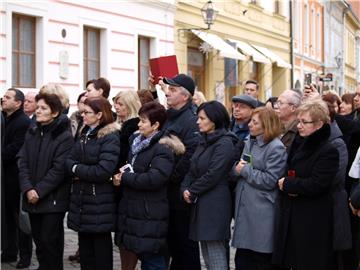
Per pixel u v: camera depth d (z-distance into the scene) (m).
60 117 7.16
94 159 6.73
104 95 8.20
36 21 14.44
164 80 7.23
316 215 6.00
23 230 7.94
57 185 7.03
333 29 50.34
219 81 23.88
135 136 6.98
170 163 6.59
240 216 6.45
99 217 6.76
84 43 16.22
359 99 9.04
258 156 6.38
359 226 6.79
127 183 6.57
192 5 21.25
